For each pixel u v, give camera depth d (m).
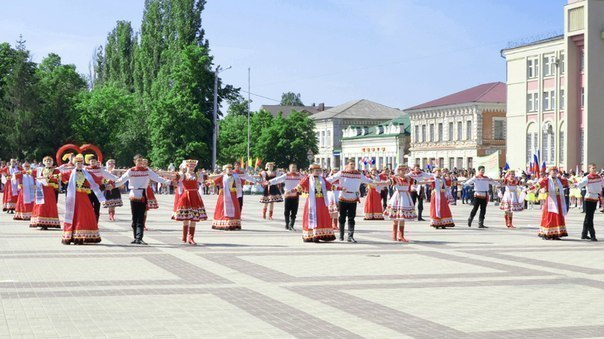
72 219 20.56
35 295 12.49
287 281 14.35
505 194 29.42
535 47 76.44
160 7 99.00
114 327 10.22
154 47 98.75
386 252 19.64
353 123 131.50
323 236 22.08
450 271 16.05
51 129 89.00
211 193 68.25
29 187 30.62
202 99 80.62
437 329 10.34
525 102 77.69
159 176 21.17
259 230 26.69
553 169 23.98
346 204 22.58
